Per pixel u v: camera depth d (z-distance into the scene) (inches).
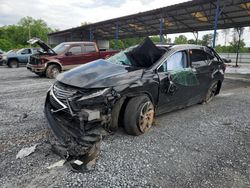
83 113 126.8
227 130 173.0
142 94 157.2
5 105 233.0
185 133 164.2
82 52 469.1
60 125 139.2
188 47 208.2
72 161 118.7
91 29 1156.5
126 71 157.5
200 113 214.5
